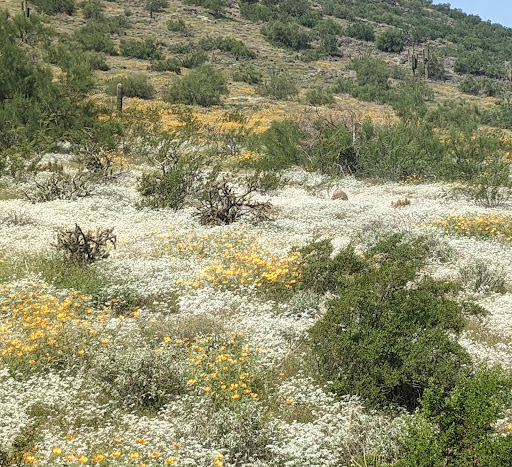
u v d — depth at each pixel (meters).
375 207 18.91
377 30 115.94
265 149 29.19
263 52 86.56
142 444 5.98
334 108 56.59
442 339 7.25
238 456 6.11
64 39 67.19
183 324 9.06
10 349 7.55
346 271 10.59
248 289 10.61
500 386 5.85
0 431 6.02
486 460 5.11
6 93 26.70
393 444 6.02
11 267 11.12
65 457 5.67
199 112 48.25
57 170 19.86
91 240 11.73
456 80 92.06
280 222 16.12
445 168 24.95
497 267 12.70
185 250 12.89
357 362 7.46
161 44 78.31
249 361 7.75
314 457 5.94
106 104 38.16
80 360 7.84
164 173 18.80
